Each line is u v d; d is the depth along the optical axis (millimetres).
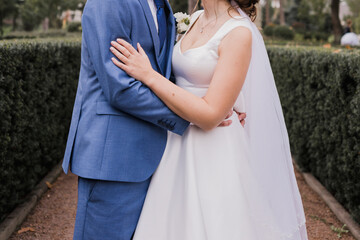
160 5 1783
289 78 5121
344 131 3352
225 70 1590
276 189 1845
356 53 3309
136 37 1643
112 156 1601
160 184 1721
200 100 1581
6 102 2939
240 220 1626
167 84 1595
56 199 3943
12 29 27094
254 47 1763
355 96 3096
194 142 1723
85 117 1653
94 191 1626
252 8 1842
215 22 1721
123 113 1628
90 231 1642
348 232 3271
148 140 1685
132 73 1583
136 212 1696
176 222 1678
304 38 23969
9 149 3117
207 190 1661
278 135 1875
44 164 4371
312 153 4441
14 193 3346
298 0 34250
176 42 1984
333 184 3799
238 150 1724
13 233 3152
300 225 1957
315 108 4219
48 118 4328
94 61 1585
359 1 27312
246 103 1859
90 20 1590
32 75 3674
